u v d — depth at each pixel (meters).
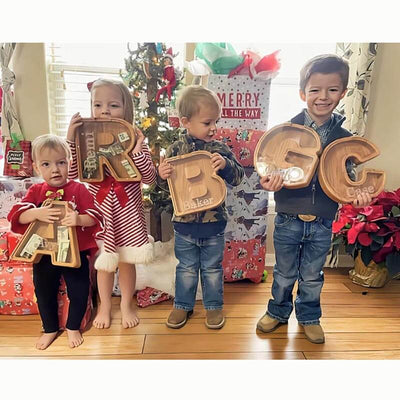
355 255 1.94
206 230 1.42
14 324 1.50
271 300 1.50
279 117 2.13
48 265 1.39
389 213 1.81
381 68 1.96
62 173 1.35
